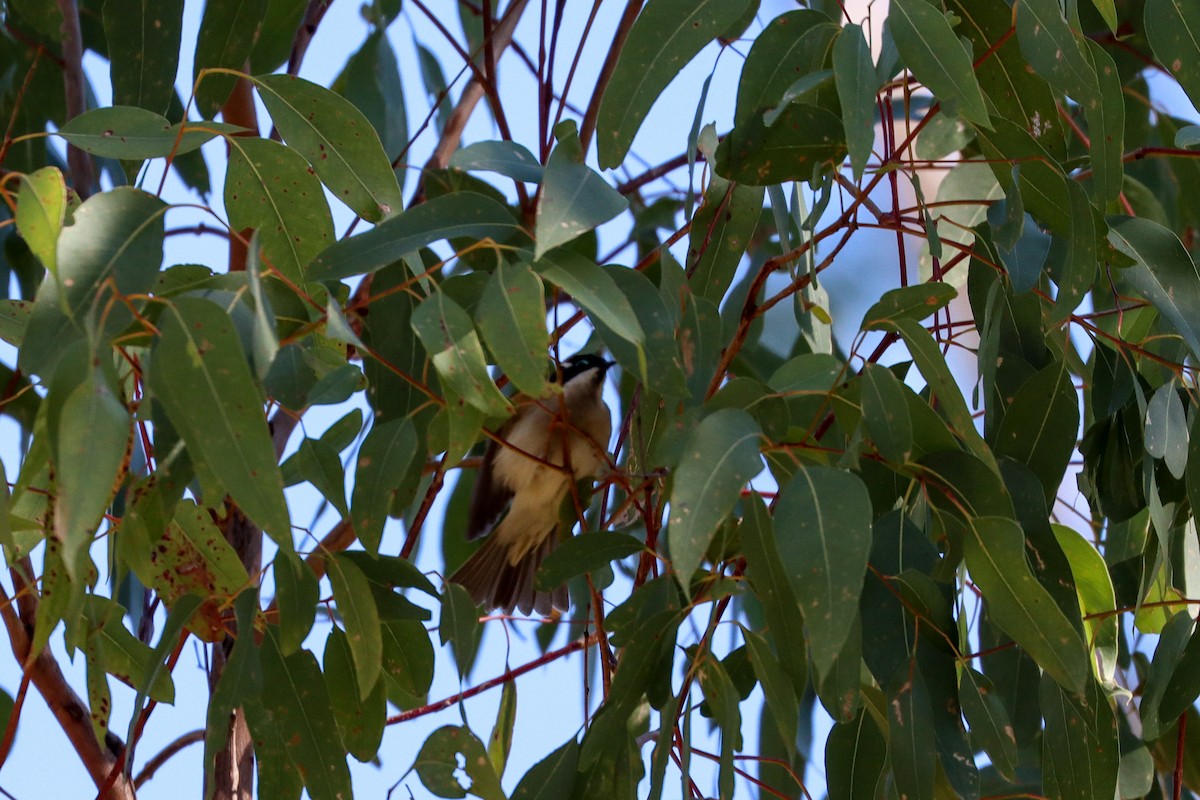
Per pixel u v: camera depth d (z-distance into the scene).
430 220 4.77
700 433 4.17
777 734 7.59
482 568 7.54
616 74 4.89
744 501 4.86
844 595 3.95
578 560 5.39
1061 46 5.00
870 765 5.40
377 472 4.78
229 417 3.92
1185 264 5.41
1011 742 4.83
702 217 6.17
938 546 5.55
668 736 4.93
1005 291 5.64
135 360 5.12
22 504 5.41
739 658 5.79
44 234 3.95
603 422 7.41
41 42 8.74
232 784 6.38
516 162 5.63
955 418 4.74
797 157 5.16
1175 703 5.50
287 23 8.23
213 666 6.61
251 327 4.28
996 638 5.91
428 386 5.38
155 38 6.05
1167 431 5.39
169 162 5.08
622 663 5.08
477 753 5.15
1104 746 5.13
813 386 5.08
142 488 4.63
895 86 5.92
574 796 5.23
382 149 5.37
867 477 5.50
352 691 5.36
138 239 4.28
